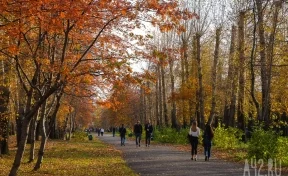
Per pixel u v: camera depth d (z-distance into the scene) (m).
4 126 19.86
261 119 20.55
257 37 21.72
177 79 49.38
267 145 16.12
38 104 10.34
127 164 16.41
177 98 36.81
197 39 33.09
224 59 37.94
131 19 9.81
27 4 8.05
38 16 8.30
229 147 25.05
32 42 11.20
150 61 11.19
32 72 13.75
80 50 11.59
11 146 29.81
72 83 10.95
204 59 39.38
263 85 20.84
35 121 17.75
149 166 15.41
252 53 20.56
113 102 11.74
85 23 9.60
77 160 19.02
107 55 10.92
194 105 38.81
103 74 10.57
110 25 10.25
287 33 22.78
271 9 18.89
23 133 10.43
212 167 14.87
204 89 38.66
